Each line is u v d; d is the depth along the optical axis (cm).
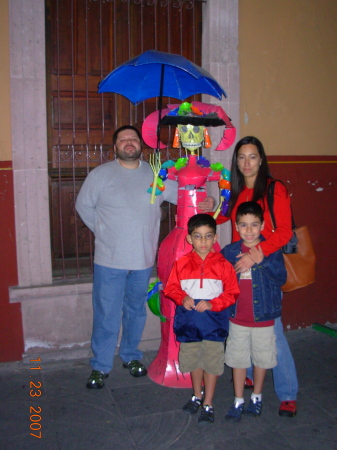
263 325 256
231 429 259
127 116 378
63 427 260
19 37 317
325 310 429
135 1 362
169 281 261
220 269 256
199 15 377
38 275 343
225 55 367
